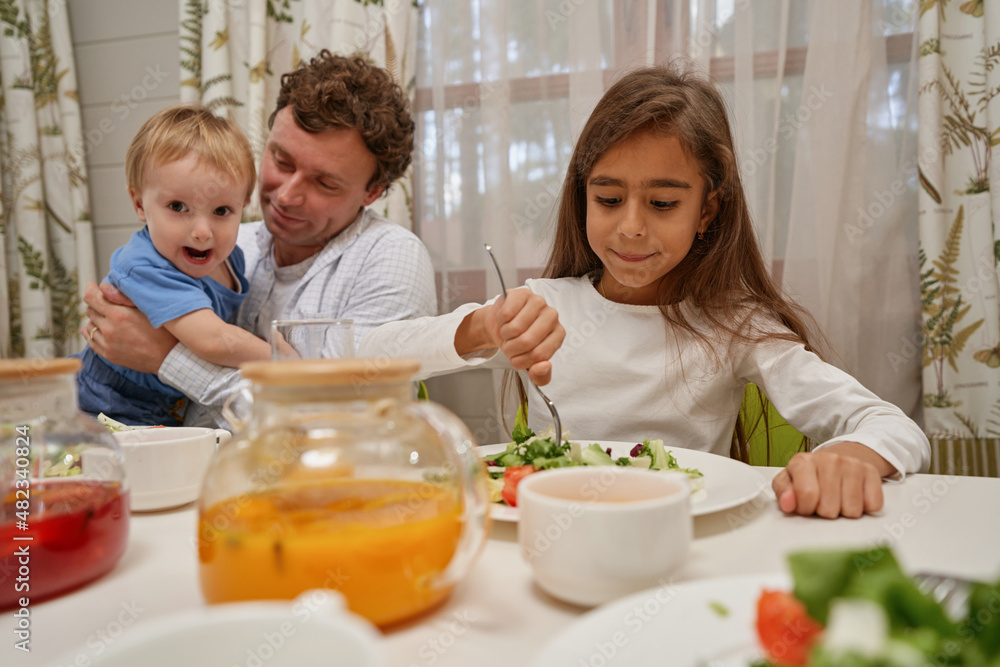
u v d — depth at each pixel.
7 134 2.14
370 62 1.90
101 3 2.25
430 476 0.44
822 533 0.56
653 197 1.03
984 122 1.59
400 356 1.08
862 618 0.26
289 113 1.36
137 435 0.71
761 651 0.33
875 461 0.71
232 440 0.44
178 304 1.24
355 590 0.38
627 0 1.83
